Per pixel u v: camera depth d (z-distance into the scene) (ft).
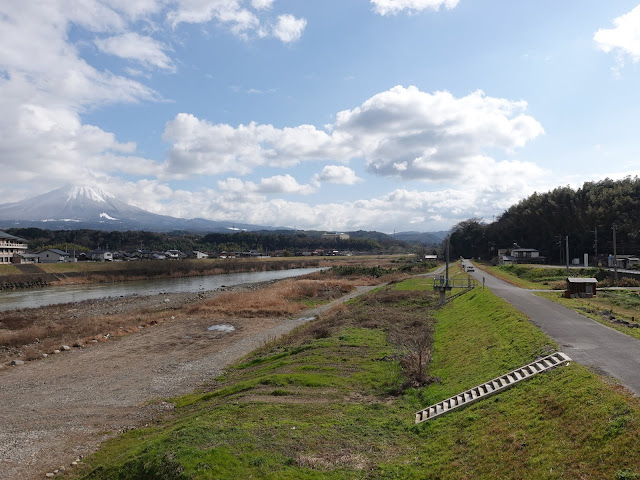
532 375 45.85
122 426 55.21
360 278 257.55
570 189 300.40
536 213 306.96
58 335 111.45
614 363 45.34
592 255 256.11
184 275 334.85
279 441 41.37
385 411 49.96
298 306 157.07
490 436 37.37
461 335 78.38
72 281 268.41
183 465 36.70
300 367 67.51
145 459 39.60
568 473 28.94
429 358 69.67
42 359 88.79
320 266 456.45
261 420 46.91
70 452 48.19
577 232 268.21
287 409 50.65
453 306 116.88
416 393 55.11
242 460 37.58
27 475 43.32
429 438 41.78
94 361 87.10
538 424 36.09
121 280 291.99
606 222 251.80
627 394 35.68
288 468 36.55
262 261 451.12
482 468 33.50
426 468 36.35
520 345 57.67
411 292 152.46
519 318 71.92
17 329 122.93
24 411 60.75
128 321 128.47
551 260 288.51
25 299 194.18
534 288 130.52
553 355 49.90
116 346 100.12
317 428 44.70
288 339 99.66
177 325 126.11
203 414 51.60
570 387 39.45
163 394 67.15
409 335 89.04
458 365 61.52
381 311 123.44
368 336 88.58
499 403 43.14
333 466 37.14
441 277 130.52
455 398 49.34
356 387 58.80
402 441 42.14
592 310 82.28
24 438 52.06
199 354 92.53
